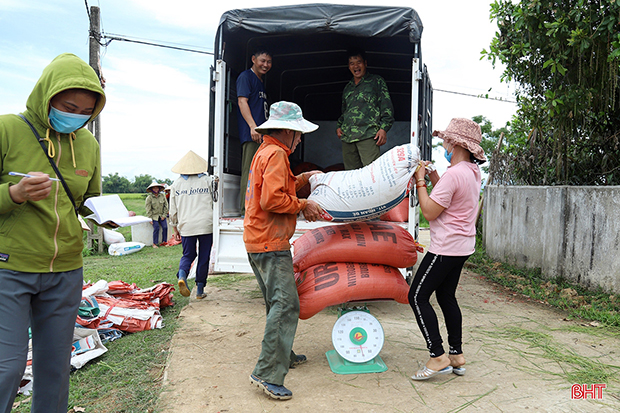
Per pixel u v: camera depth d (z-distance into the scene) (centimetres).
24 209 177
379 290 306
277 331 259
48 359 192
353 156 528
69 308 195
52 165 184
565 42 492
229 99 526
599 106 539
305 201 279
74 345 320
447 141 290
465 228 277
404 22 451
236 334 374
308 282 311
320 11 459
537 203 599
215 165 483
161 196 1106
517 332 379
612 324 399
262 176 263
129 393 267
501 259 702
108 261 842
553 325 403
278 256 269
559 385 276
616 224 466
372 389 272
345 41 582
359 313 304
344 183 307
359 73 516
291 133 277
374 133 504
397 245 321
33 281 181
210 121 486
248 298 498
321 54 623
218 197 481
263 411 244
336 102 752
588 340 362
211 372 296
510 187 678
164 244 1116
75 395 264
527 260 622
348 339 300
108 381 286
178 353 329
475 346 346
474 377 288
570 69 515
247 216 274
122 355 328
